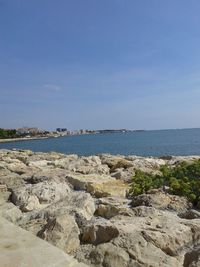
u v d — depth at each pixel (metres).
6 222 2.64
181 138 45.44
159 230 2.57
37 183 4.62
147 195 3.85
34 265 1.87
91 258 2.27
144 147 25.70
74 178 4.88
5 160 8.62
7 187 4.55
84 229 2.71
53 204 3.62
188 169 4.97
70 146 33.16
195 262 2.10
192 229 2.66
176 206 3.61
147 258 2.18
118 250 2.26
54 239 2.49
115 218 3.09
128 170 6.00
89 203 3.55
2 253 2.03
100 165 6.94
